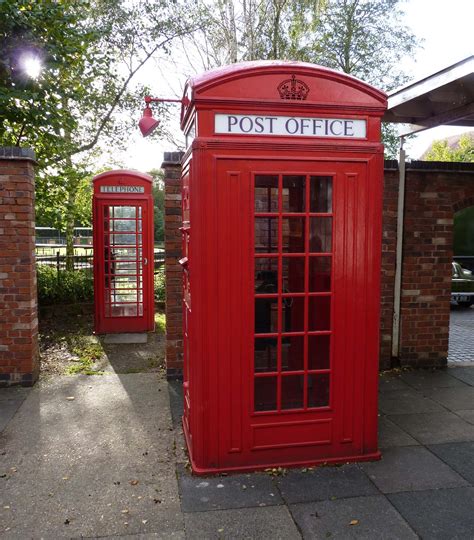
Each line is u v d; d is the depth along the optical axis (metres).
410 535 2.78
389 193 5.93
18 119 7.34
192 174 3.29
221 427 3.44
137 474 3.48
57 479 3.40
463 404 4.96
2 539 2.75
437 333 6.21
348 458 3.62
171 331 5.64
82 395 5.15
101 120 11.77
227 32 14.02
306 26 15.44
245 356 3.42
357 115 3.39
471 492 3.24
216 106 3.21
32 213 5.41
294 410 3.53
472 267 13.41
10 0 6.42
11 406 4.82
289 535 2.78
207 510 3.03
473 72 4.09
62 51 7.29
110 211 8.20
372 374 3.61
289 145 3.29
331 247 3.47
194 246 3.29
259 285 3.49
